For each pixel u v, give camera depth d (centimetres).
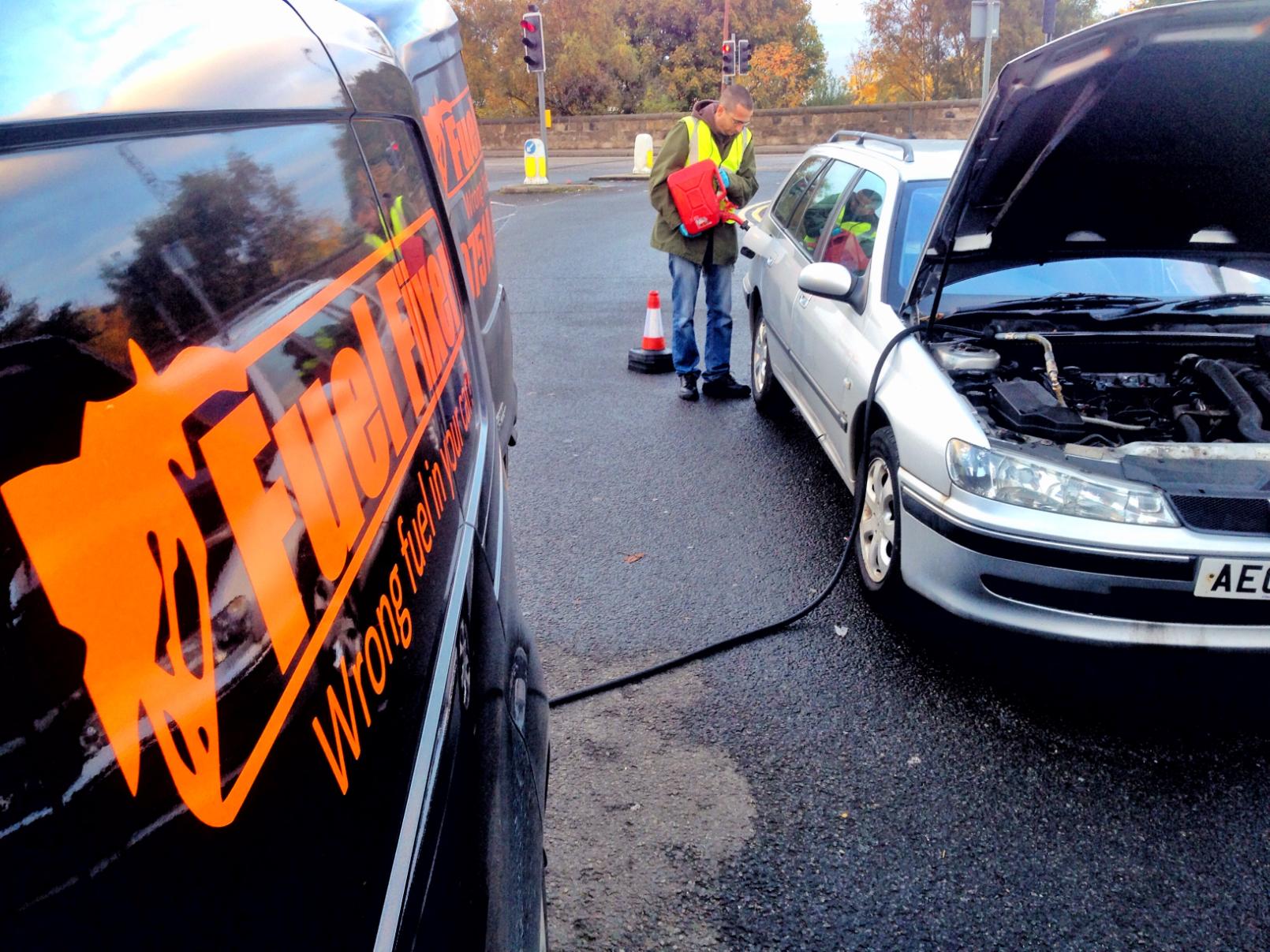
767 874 235
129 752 65
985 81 1546
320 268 113
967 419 295
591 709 300
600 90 2947
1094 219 365
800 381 469
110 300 72
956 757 273
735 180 547
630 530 420
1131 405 346
